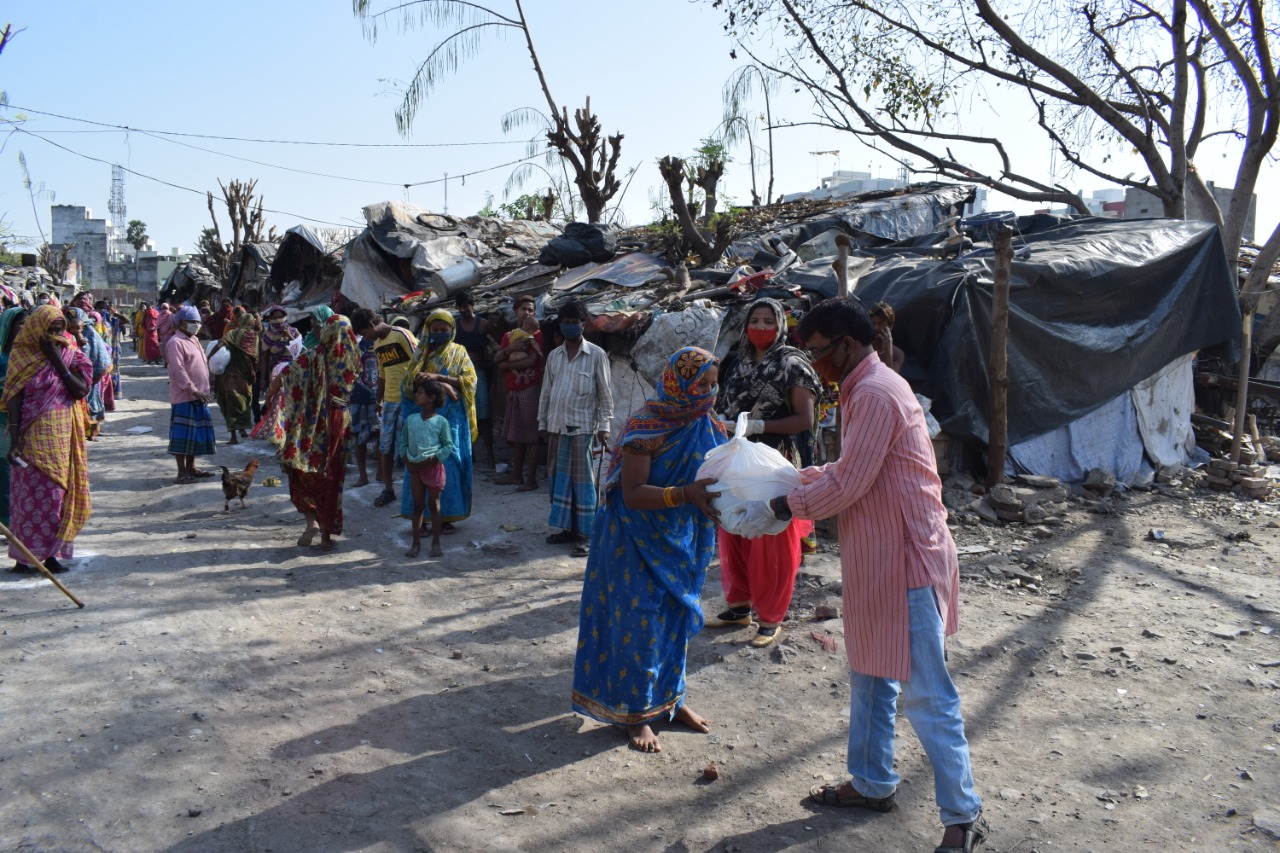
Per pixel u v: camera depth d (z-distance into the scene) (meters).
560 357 7.36
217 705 4.40
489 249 15.73
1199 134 15.26
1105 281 9.12
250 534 7.61
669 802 3.64
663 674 4.11
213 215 31.17
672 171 10.88
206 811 3.50
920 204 12.88
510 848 3.31
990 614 5.79
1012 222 12.35
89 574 6.37
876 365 3.24
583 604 4.15
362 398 9.53
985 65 15.53
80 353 6.35
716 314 8.73
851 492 3.12
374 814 3.51
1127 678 4.84
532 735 4.20
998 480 8.29
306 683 4.71
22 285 21.23
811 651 5.21
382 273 16.11
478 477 10.16
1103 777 3.84
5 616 5.48
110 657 4.93
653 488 3.78
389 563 6.88
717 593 6.24
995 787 3.75
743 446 3.58
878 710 3.48
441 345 7.29
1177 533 7.72
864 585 3.22
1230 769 3.90
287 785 3.70
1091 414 9.28
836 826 3.47
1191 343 9.83
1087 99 14.77
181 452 9.62
